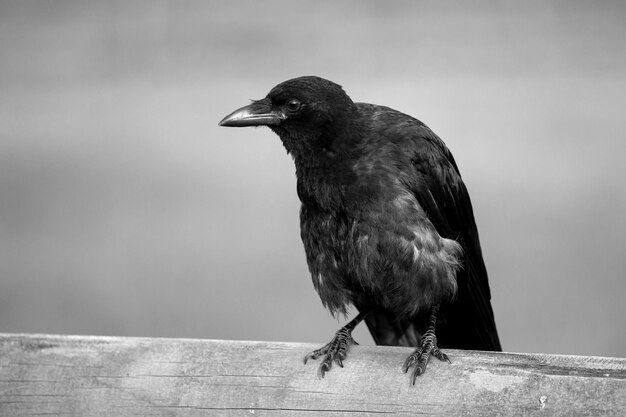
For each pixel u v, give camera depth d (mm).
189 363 5988
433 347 6160
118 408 5938
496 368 5941
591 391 5777
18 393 5930
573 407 5781
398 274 7590
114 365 5961
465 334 8164
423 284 7586
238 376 5988
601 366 5840
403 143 7707
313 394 5996
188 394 5957
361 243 7574
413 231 7500
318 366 6020
